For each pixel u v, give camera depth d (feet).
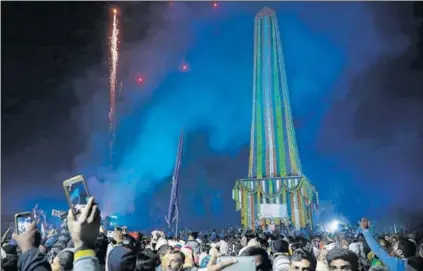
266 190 146.00
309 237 88.79
